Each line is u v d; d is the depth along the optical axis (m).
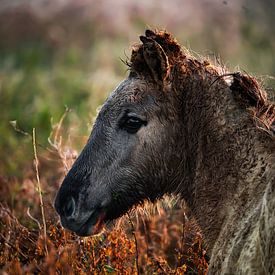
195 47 45.47
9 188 21.17
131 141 14.20
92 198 14.36
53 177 21.36
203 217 13.88
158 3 51.38
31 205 19.94
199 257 15.56
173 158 14.21
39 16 51.81
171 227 18.05
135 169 14.25
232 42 45.31
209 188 13.73
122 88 14.36
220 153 13.63
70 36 49.69
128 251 15.96
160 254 17.20
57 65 45.41
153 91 14.13
